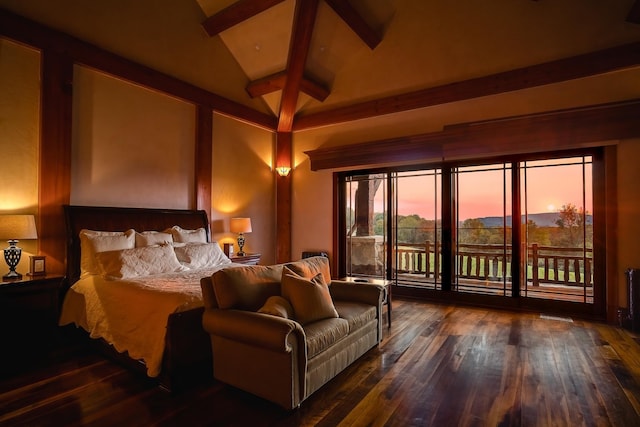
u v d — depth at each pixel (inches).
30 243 129.6
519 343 127.0
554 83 159.5
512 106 169.8
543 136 161.5
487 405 85.0
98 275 125.1
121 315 107.0
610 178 152.7
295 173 241.0
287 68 196.5
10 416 80.7
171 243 152.5
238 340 87.0
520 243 177.0
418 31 185.2
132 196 161.9
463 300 188.5
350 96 215.9
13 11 123.6
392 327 146.3
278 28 183.9
